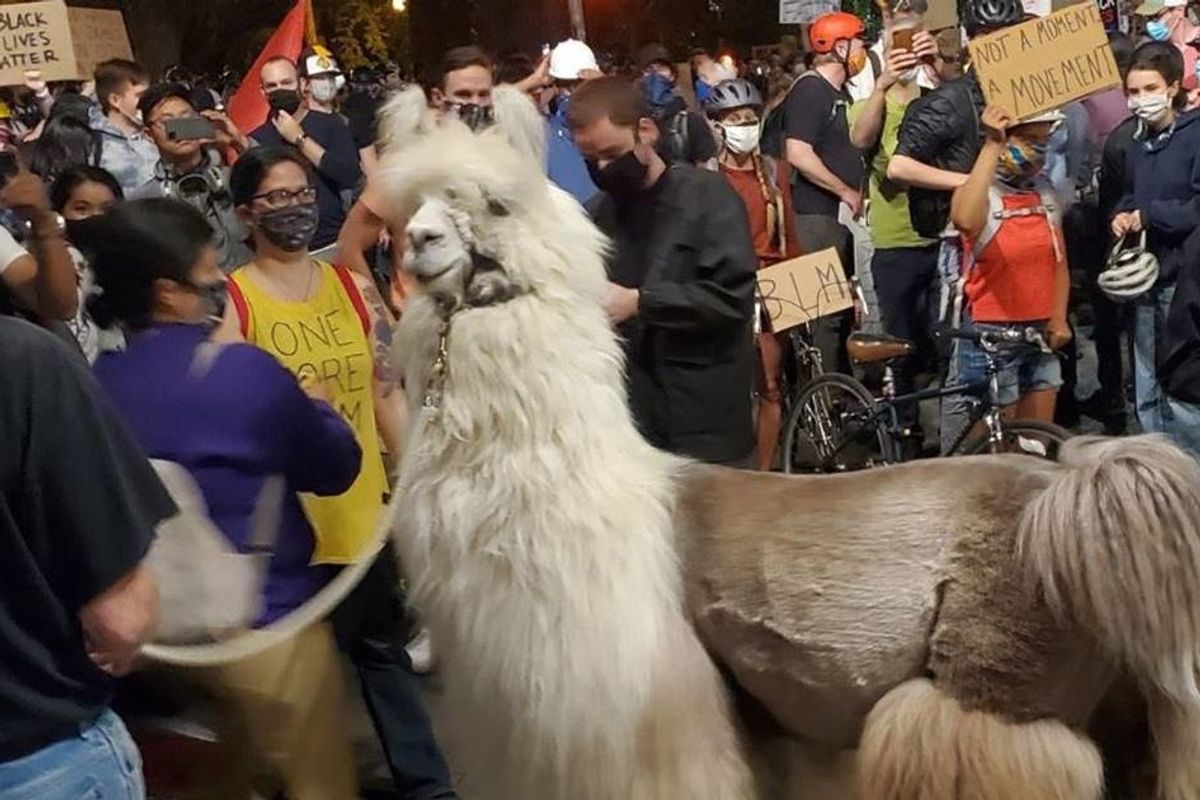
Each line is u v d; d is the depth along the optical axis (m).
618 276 4.39
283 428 3.42
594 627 2.98
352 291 4.13
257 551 3.37
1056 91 5.93
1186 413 6.07
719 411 4.40
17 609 2.26
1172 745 2.90
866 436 6.76
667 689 2.99
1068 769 2.83
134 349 3.38
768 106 11.91
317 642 3.42
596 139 4.28
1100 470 2.79
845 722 3.06
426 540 3.12
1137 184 6.50
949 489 2.97
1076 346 8.17
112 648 2.33
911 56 7.88
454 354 3.08
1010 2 6.88
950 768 2.83
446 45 25.11
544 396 3.04
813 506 3.07
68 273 3.99
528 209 3.11
